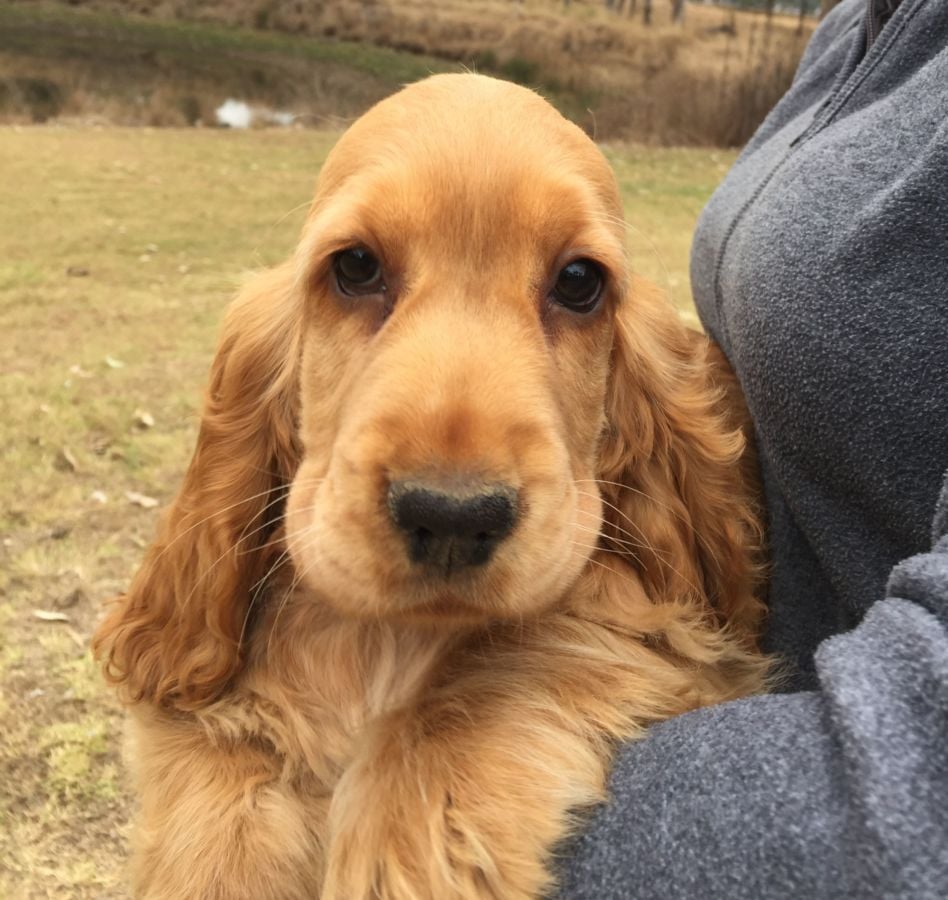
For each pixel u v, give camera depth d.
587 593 0.23
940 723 0.11
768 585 0.25
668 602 0.23
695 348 0.27
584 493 0.22
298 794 0.22
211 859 0.20
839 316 0.19
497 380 0.19
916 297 0.18
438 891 0.16
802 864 0.12
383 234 0.21
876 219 0.18
